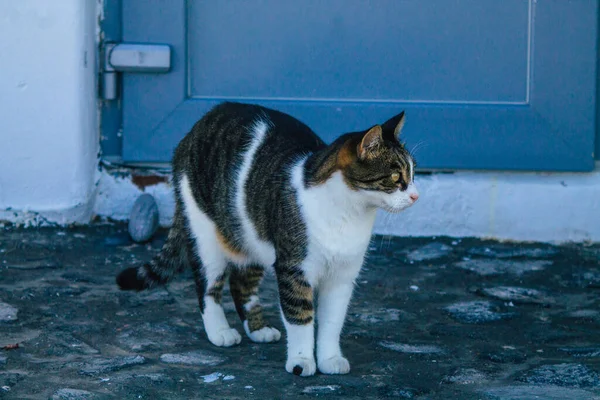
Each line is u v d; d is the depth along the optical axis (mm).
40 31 8422
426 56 8734
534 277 7809
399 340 6215
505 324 6625
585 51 8648
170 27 8680
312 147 5820
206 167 6098
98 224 8898
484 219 8836
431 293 7336
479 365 5730
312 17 8711
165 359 5734
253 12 8711
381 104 8766
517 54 8703
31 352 5777
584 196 8758
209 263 6156
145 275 6488
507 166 8820
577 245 8742
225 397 5109
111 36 8766
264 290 7305
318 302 5715
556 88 8695
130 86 8766
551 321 6711
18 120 8547
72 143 8617
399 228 8859
